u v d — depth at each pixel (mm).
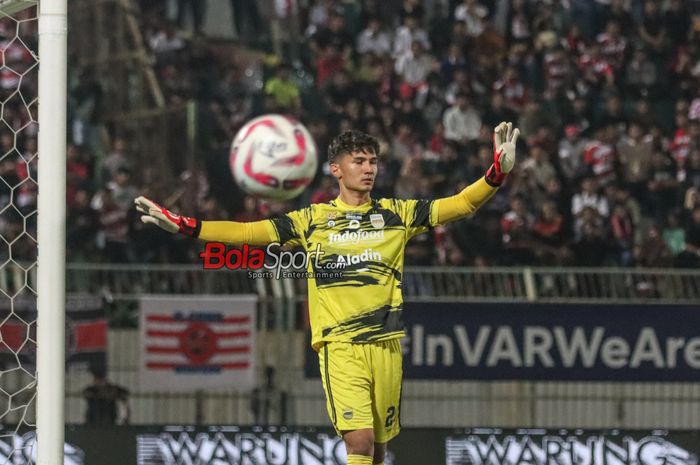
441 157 57062
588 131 59781
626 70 62500
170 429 38938
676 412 43562
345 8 63500
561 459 39625
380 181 55344
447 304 41750
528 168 55562
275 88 59375
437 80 60594
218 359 41219
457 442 39562
